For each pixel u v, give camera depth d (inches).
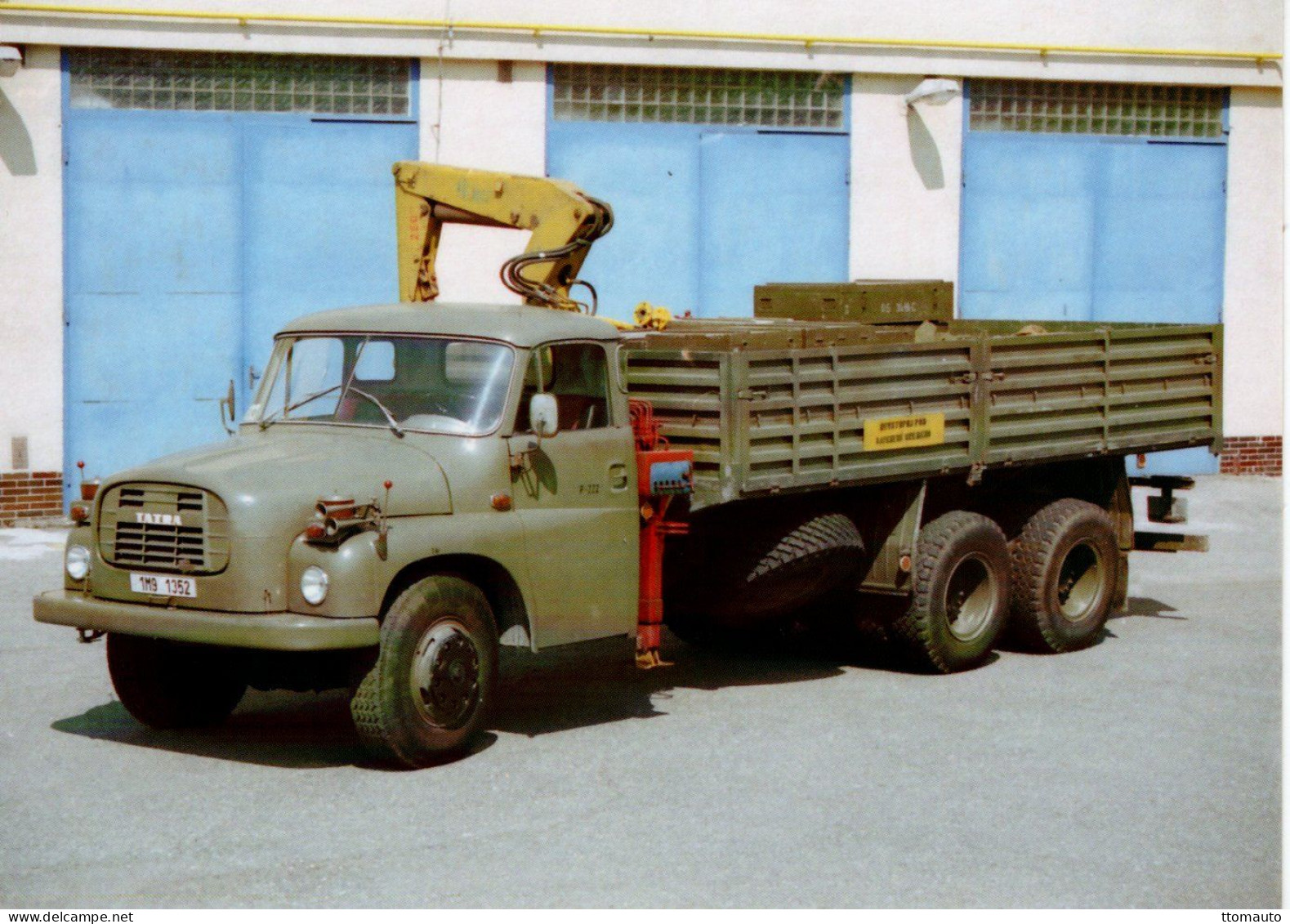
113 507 290.4
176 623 277.1
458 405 304.2
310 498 280.2
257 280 589.0
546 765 290.4
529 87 606.2
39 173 567.2
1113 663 382.0
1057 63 666.2
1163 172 693.9
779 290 443.5
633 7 610.9
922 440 356.5
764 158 635.5
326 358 320.5
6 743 303.9
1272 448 721.0
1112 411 402.3
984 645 374.9
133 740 307.7
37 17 559.2
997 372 372.8
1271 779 283.6
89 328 575.8
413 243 392.8
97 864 236.1
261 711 335.9
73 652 382.3
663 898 221.9
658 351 333.1
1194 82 685.9
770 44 626.8
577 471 312.3
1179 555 547.8
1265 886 229.0
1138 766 291.4
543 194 373.4
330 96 590.6
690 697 346.9
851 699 343.9
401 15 587.8
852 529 352.5
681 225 629.0
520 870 233.6
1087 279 685.9
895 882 229.8
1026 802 269.0
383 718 279.3
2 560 500.4
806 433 332.8
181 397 586.6
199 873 232.2
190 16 570.3
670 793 272.7
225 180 583.5
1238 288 709.9
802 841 248.1
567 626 309.1
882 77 647.1
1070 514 391.5
